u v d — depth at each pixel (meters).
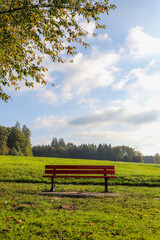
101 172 10.78
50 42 8.27
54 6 7.17
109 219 6.02
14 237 4.66
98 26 7.89
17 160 23.27
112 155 139.25
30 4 7.16
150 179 14.94
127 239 4.76
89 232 5.06
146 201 8.68
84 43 8.30
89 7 7.33
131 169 20.34
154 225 5.75
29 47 9.59
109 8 7.40
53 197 8.70
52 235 4.87
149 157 175.62
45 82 9.33
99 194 9.74
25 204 7.22
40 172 15.31
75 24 7.86
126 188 12.29
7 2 7.57
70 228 5.24
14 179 13.44
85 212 6.62
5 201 7.35
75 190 10.66
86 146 152.75
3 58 9.05
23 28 8.39
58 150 149.12
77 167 10.74
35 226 5.27
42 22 7.77
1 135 80.31
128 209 7.25
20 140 89.12
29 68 9.06
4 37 7.75
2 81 9.49
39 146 149.38
